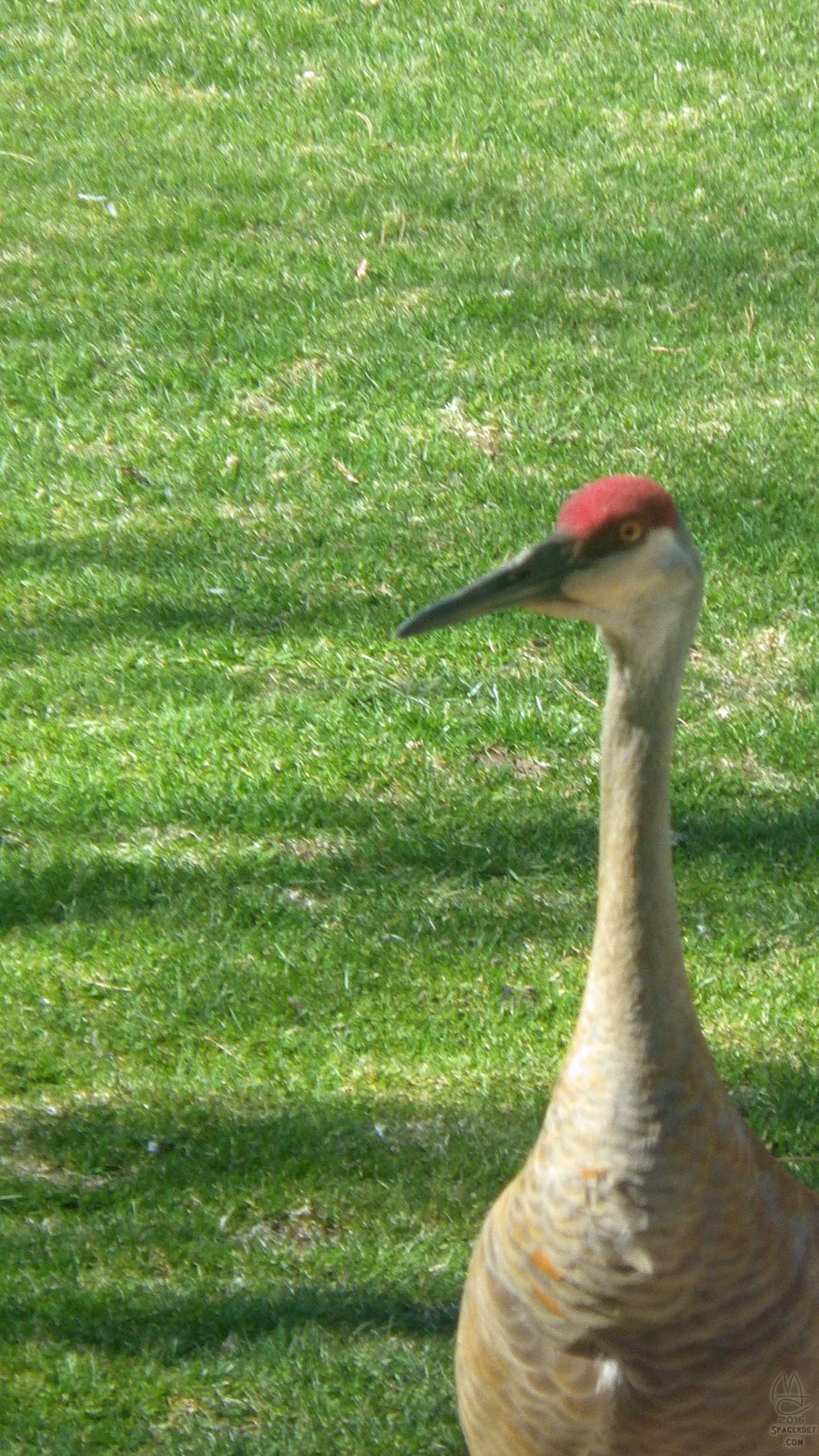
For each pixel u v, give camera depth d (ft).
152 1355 23.76
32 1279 24.75
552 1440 17.85
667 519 16.63
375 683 37.40
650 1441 17.52
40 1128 27.25
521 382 48.03
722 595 39.88
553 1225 17.13
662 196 57.93
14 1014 29.32
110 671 37.70
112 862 32.63
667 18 70.69
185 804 33.96
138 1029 29.12
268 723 36.19
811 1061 28.66
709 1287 16.94
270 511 43.11
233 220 56.54
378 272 53.42
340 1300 24.56
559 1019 29.40
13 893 31.83
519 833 33.45
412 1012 29.50
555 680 37.50
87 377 48.42
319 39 69.26
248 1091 28.02
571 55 67.87
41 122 63.57
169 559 41.34
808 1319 17.49
